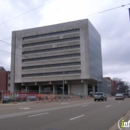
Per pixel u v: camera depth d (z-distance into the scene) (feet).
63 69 297.74
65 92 319.47
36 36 323.37
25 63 322.14
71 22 303.89
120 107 78.54
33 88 342.85
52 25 314.76
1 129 31.40
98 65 343.87
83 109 69.15
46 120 41.68
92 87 342.23
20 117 46.37
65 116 48.78
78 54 294.25
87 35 291.99
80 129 32.24
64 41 305.12
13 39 334.24
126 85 550.36
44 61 311.27
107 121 41.09
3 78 359.25
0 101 120.16
